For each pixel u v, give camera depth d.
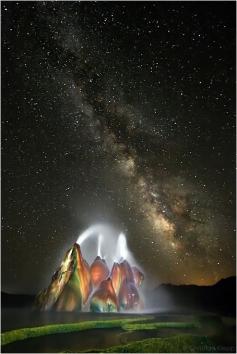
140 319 19.44
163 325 18.17
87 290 25.17
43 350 12.96
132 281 26.72
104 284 25.31
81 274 25.47
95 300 24.09
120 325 18.30
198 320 20.17
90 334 16.03
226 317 22.00
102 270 27.20
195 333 16.58
